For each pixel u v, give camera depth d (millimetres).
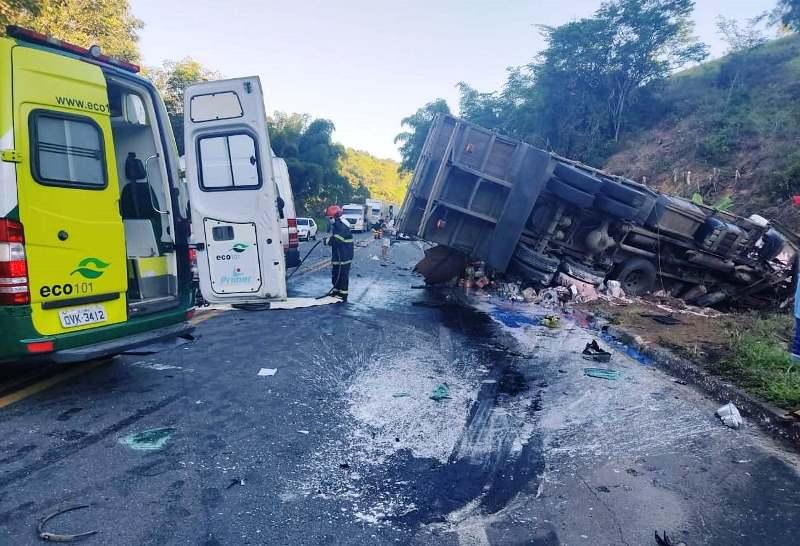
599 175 10172
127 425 3752
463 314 8516
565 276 9797
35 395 4281
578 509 2914
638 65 28266
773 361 5301
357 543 2537
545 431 3961
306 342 6316
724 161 20891
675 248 10328
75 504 2750
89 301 4145
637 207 9422
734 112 23656
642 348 6336
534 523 2766
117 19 22422
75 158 4031
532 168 9195
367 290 10742
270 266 6371
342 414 4133
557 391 4883
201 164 6289
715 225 9820
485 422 4094
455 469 3332
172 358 5461
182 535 2535
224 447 3479
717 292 10812
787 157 16797
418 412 4238
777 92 23547
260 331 6793
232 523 2650
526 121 31297
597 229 9742
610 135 29500
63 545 2420
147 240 5332
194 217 6422
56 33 17438
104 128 4281
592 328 7695
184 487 2971
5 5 13359
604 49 28031
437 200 9469
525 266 9961
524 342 6777
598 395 4789
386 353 5977
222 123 6086
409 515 2801
